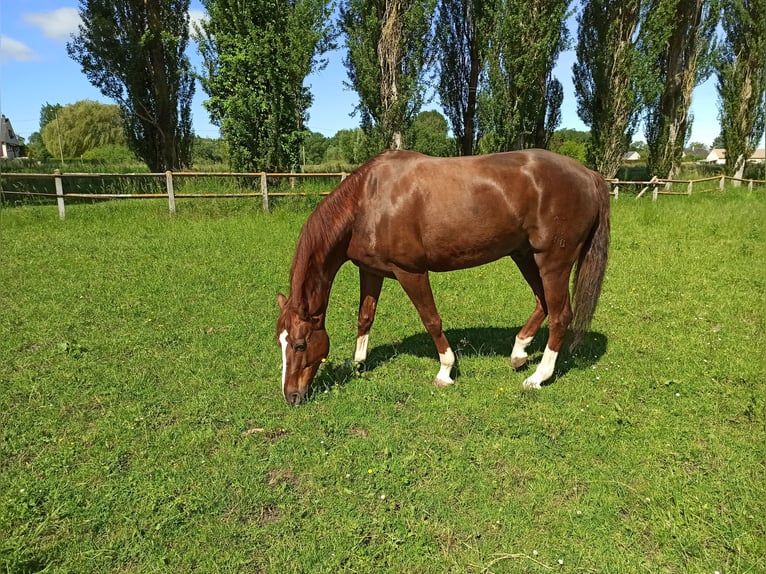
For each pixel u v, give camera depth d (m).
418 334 4.89
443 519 2.45
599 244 3.79
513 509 2.51
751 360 4.14
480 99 18.75
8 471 2.80
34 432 3.17
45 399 3.57
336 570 2.18
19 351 4.38
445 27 20.44
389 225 3.49
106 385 3.78
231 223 10.60
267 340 4.66
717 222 11.43
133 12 18.22
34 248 7.99
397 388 3.73
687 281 6.64
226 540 2.33
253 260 7.62
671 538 2.32
